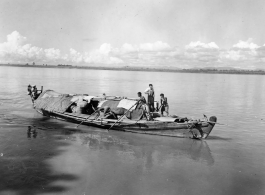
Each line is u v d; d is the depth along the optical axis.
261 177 10.00
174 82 78.25
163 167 10.69
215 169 10.62
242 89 54.34
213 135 15.75
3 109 22.19
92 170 10.19
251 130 17.22
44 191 8.55
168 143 13.79
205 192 8.83
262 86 66.50
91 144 13.34
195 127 14.16
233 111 24.78
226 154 12.35
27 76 81.88
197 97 36.12
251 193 8.85
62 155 11.65
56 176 9.59
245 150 12.98
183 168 10.64
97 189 8.79
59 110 18.88
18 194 8.34
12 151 11.91
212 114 23.00
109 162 11.03
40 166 10.38
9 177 9.38
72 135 14.90
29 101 26.81
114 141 13.96
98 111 17.45
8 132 15.02
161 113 17.36
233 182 9.57
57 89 41.75
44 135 14.70
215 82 84.81
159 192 8.74
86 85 52.91
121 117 16.06
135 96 35.62
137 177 9.73
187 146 13.35
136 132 15.67
